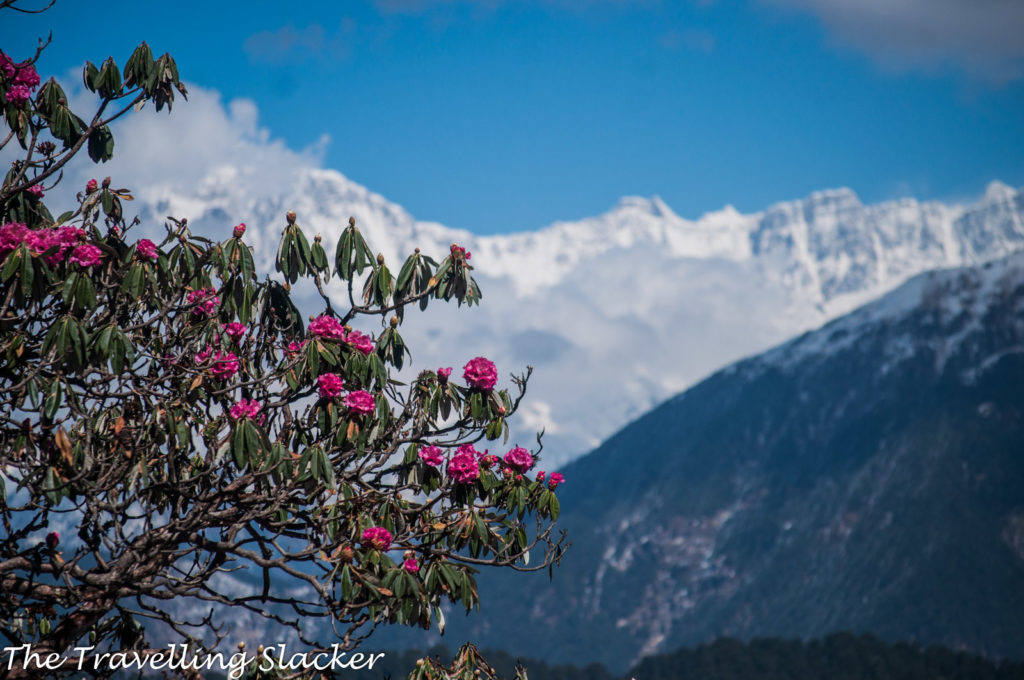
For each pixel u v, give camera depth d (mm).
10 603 11109
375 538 11117
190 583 11234
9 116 12672
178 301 12344
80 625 11062
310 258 12602
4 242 10539
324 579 11289
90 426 11172
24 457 10812
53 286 10875
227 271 12281
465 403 12391
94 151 13289
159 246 12031
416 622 11703
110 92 13211
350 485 11625
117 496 11305
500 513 12352
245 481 11258
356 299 12906
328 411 11836
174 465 11555
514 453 12086
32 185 12328
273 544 11414
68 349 10430
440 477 12273
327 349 12016
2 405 11078
